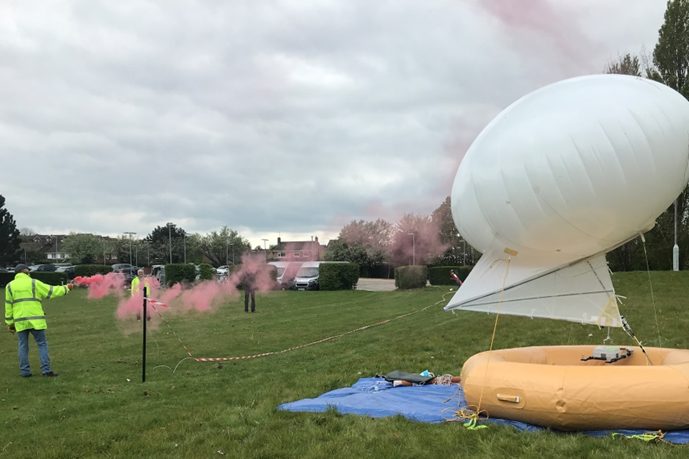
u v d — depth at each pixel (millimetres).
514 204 5828
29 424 6262
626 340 10242
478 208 6230
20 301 8930
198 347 11867
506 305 6602
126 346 12086
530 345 10227
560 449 4711
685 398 4895
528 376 5418
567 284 6371
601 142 5387
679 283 16844
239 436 5438
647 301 14648
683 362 5840
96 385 8258
